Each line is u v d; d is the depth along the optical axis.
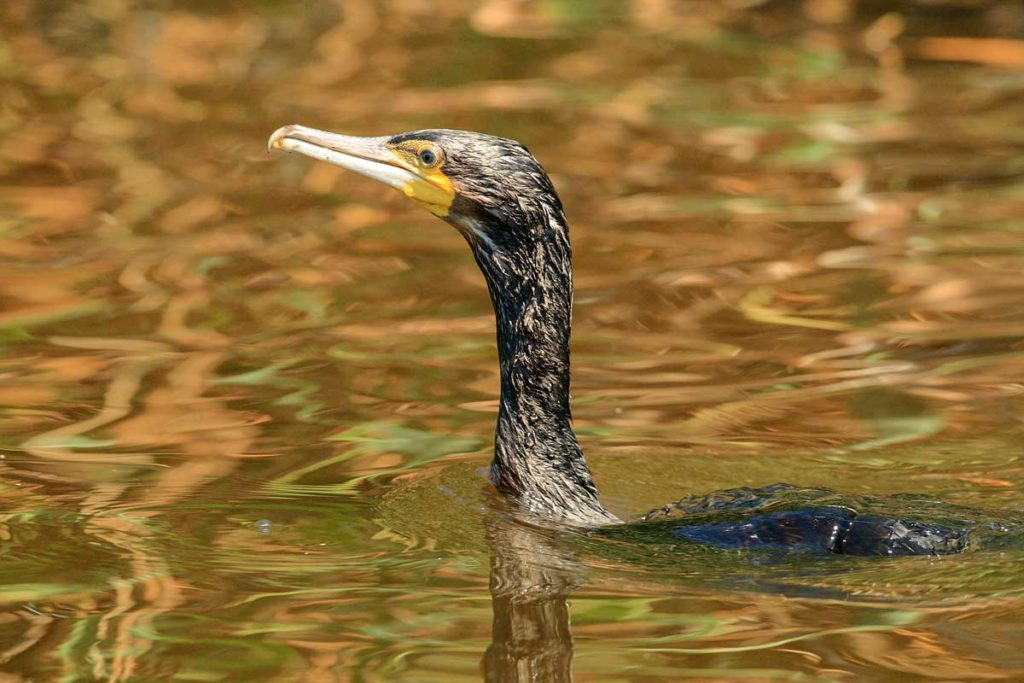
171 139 18.34
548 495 9.42
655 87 20.52
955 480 9.68
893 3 24.61
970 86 20.41
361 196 16.64
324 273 14.20
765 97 20.08
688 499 9.45
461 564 8.56
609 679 7.16
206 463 10.07
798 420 10.91
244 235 15.26
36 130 18.70
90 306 13.23
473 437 10.63
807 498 9.10
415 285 13.88
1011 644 7.37
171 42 22.75
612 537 8.93
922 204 16.00
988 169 17.06
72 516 9.15
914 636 7.49
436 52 22.06
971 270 14.05
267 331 12.73
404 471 10.01
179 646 7.48
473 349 12.36
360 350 12.31
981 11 24.00
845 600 7.91
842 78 20.97
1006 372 11.70
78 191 16.50
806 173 17.11
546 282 9.48
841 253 14.61
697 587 8.15
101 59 21.89
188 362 12.00
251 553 8.68
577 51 22.17
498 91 20.20
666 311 13.23
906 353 12.17
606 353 12.33
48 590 8.13
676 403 11.27
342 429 10.73
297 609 7.93
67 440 10.42
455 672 7.23
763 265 14.34
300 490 9.66
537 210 9.44
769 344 12.44
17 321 12.84
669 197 16.36
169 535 8.90
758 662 7.28
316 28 23.47
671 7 24.80
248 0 25.08
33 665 7.27
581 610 7.93
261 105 19.61
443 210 9.59
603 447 10.47
